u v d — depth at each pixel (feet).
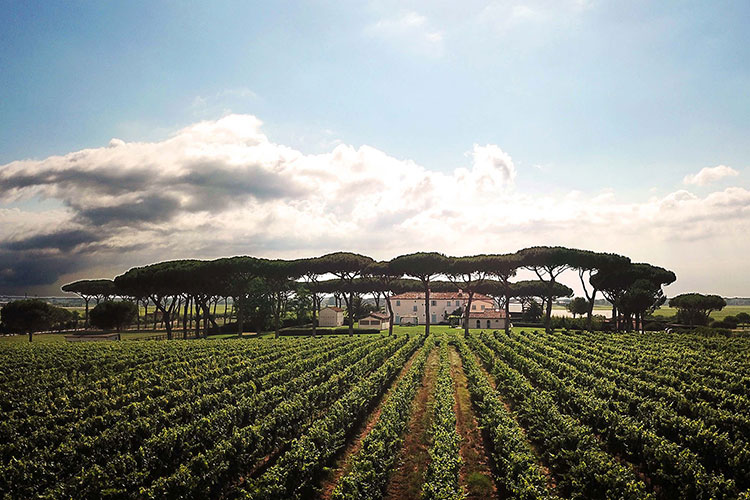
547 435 58.13
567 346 142.00
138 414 64.54
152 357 122.11
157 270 226.79
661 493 48.03
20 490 43.34
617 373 90.43
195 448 53.93
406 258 226.17
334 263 226.38
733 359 110.93
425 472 52.06
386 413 67.26
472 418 76.95
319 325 326.65
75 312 351.25
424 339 203.62
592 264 220.02
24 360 117.08
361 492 44.01
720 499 40.98
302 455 49.75
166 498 41.68
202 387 80.69
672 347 137.08
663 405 66.80
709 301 276.21
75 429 58.18
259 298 284.20
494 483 52.37
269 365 105.91
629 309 222.48
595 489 44.34
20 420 61.57
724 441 49.62
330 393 82.74
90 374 97.76
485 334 207.92
